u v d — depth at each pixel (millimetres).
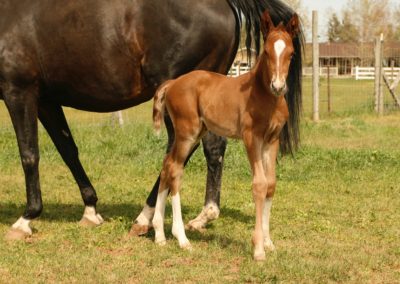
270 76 4949
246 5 6363
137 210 7766
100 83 6379
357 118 17344
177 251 5789
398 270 5324
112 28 6211
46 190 8977
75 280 5043
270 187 5562
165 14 6203
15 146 12148
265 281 4977
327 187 8922
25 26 6238
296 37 6129
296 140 6305
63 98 6641
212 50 6367
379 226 6781
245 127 5367
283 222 6938
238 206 7816
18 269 5301
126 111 19891
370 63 56594
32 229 6672
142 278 5066
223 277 5098
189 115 5781
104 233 6469
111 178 9750
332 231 6523
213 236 6344
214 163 6570
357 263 5434
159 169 10438
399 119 17453
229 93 5508
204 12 6250
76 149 6984
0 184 9375
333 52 61500
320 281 4977
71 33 6238
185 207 7824
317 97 17031
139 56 6309
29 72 6316
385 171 9977
